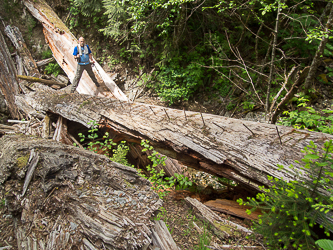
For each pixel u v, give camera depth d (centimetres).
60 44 831
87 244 208
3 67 804
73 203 239
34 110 606
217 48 695
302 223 206
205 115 377
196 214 327
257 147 281
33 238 227
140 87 793
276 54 699
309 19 609
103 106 469
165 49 737
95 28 902
